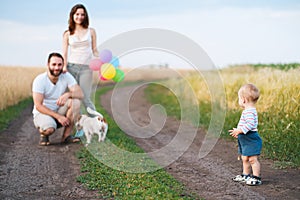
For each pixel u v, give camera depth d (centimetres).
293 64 1931
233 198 484
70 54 795
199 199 475
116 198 480
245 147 538
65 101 764
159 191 497
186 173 598
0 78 1366
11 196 501
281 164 641
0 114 1127
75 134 809
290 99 877
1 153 723
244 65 1903
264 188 522
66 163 656
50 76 763
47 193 512
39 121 774
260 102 967
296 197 487
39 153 726
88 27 796
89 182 547
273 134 775
